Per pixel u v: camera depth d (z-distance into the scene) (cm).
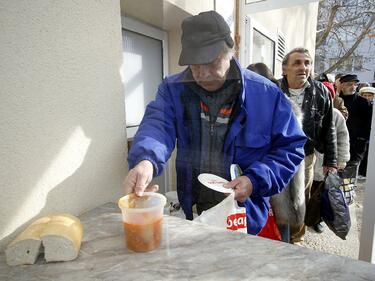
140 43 130
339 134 135
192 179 91
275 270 43
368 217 120
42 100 53
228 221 71
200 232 57
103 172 69
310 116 122
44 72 52
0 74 45
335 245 130
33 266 46
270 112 86
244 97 86
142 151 71
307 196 136
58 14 53
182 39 87
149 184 67
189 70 89
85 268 45
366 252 122
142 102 135
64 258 47
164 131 85
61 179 58
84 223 60
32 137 52
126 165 76
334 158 132
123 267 45
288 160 84
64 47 55
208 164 89
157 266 45
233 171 84
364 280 40
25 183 52
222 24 85
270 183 79
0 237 49
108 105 68
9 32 46
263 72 120
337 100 136
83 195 64
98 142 66
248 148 87
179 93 90
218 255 48
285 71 125
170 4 110
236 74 86
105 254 49
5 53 46
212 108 87
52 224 49
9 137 48
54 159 56
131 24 122
